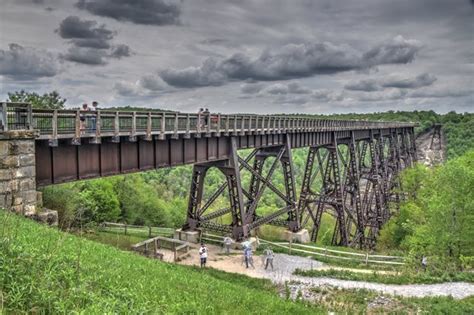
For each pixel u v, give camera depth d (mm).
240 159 31844
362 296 21453
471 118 166000
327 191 46812
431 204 34719
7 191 14969
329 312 18188
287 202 37062
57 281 8875
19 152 15352
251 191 39031
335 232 51062
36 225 13859
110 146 21219
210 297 12812
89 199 44219
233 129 29859
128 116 20516
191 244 31734
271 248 31766
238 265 27391
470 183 31891
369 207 60469
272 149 39281
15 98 38062
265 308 13805
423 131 162250
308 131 40125
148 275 13070
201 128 26859
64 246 12047
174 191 121625
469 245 32250
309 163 46031
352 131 52906
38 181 17562
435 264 28703
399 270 27594
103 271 10977
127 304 9148
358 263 29344
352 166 51969
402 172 66688
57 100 39562
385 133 74250
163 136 22953
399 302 20609
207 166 32094
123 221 59250
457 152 126125
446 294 22422
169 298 11031
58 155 18500
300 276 25609
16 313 7188
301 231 37500
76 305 8164
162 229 41438
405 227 43125
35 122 16266
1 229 10922
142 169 23250
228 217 62219
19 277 8297
